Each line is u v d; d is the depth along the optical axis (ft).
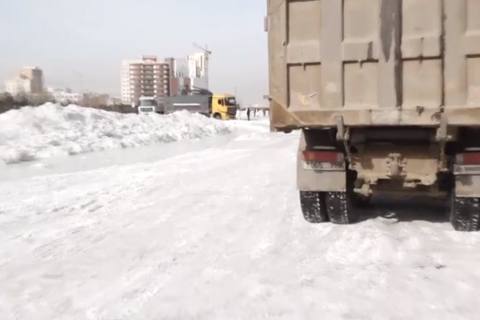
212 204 29.09
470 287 15.33
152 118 102.58
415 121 18.81
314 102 20.03
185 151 65.10
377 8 19.03
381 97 19.13
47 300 15.39
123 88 399.85
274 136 94.63
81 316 14.16
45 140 62.69
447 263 17.58
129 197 31.63
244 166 46.60
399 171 21.06
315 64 19.95
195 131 96.22
